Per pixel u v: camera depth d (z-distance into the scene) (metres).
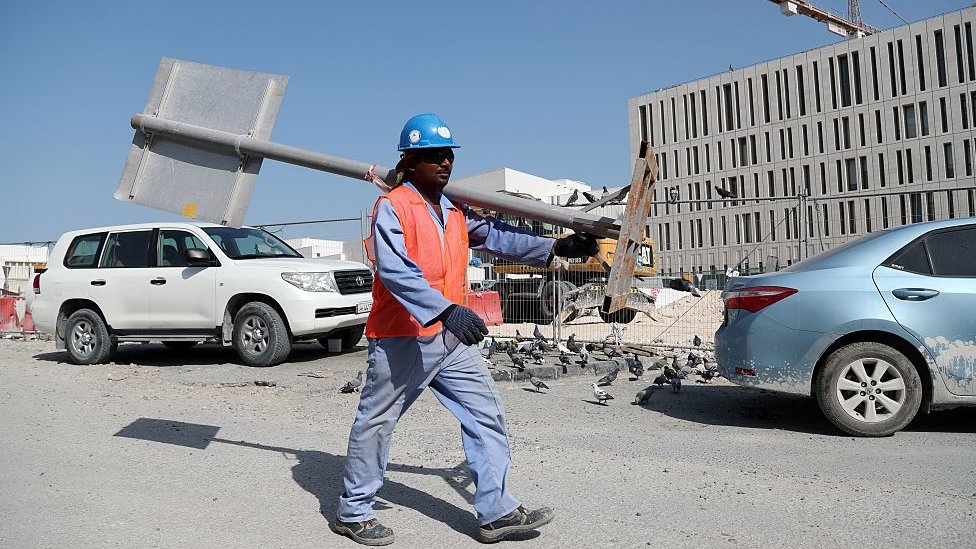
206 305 10.42
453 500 4.42
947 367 5.89
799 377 6.17
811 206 13.84
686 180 68.44
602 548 3.61
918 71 55.16
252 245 11.11
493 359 10.59
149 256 10.90
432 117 3.69
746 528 3.87
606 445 5.82
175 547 3.65
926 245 6.11
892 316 5.94
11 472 5.01
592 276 16.64
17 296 16.86
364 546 3.68
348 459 3.76
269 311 10.10
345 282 10.63
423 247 3.60
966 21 52.72
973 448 5.63
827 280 6.17
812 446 5.76
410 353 3.63
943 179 53.53
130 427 6.49
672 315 18.52
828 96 59.94
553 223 4.07
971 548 3.55
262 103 4.88
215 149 4.93
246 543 3.71
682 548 3.60
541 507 4.21
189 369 10.16
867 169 57.41
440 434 6.24
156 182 5.02
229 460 5.35
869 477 4.84
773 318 6.27
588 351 11.13
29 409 7.34
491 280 19.25
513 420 6.85
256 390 8.41
